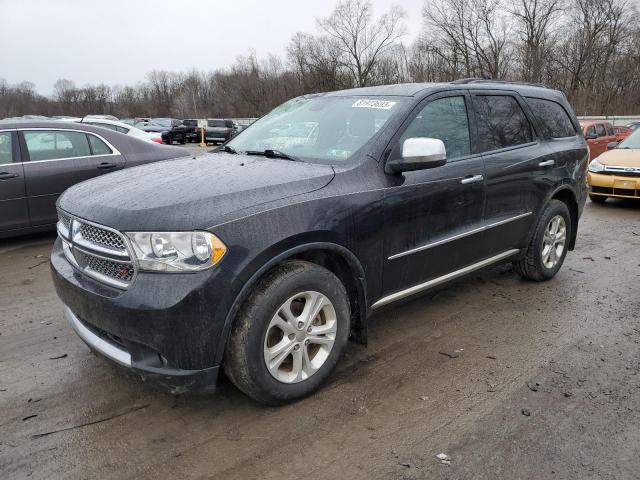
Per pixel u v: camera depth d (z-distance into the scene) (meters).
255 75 64.19
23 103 99.19
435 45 52.62
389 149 3.43
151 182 3.06
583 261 5.99
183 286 2.53
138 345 2.63
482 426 2.82
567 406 3.01
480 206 4.03
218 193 2.76
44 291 4.96
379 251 3.31
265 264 2.72
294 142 3.81
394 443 2.69
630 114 42.16
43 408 3.00
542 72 46.16
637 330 4.08
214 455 2.60
